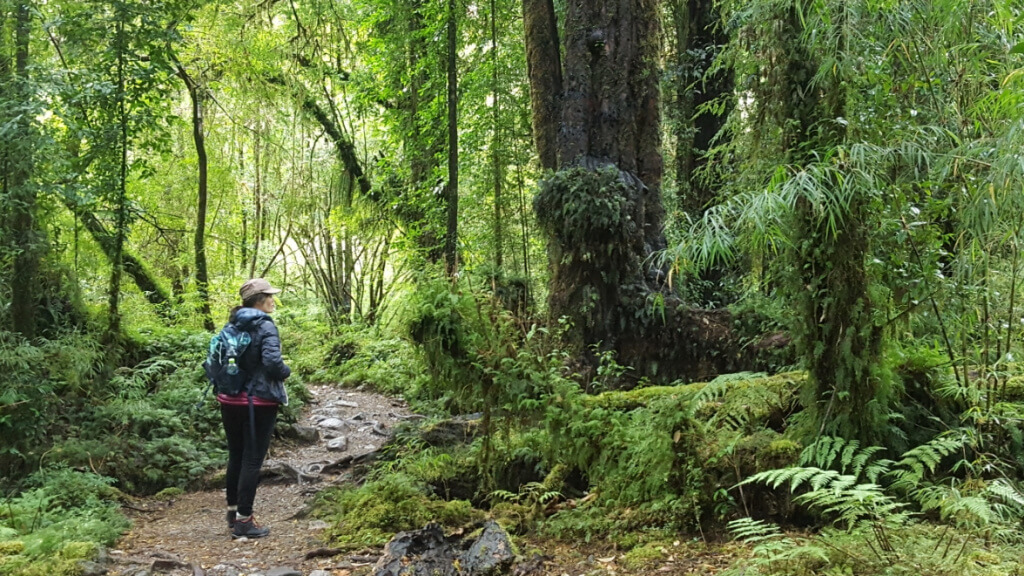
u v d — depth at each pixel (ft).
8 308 23.73
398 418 32.94
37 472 20.01
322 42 56.54
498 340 16.89
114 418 24.50
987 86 13.89
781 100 15.65
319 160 68.64
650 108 30.40
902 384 14.05
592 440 15.97
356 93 60.18
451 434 22.22
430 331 16.83
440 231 47.01
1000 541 10.66
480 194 48.26
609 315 27.99
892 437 13.50
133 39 29.43
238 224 75.25
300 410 33.55
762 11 16.12
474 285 17.80
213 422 26.84
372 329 51.19
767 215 12.05
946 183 13.10
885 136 13.65
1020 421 12.98
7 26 24.59
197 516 19.42
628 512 14.89
